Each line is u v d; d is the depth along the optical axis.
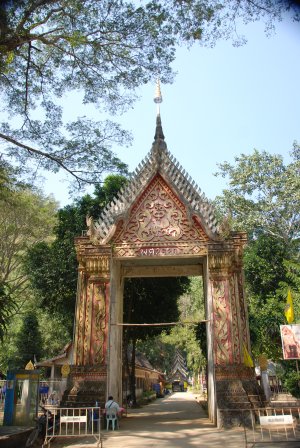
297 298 17.80
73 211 27.20
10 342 42.09
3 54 12.52
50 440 11.12
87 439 12.09
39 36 13.70
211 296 15.80
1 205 30.67
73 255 24.95
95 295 16.28
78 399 14.63
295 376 16.80
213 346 15.19
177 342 51.78
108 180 27.75
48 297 25.64
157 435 12.52
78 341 15.94
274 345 22.86
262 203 35.00
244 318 16.42
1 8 11.48
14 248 35.53
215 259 16.11
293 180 33.34
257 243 28.16
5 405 13.15
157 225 17.05
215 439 11.51
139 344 45.31
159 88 20.80
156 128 19.59
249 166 35.44
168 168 17.75
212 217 17.52
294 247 31.52
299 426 13.27
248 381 15.09
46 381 24.80
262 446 10.17
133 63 15.36
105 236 17.08
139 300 27.45
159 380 60.34
